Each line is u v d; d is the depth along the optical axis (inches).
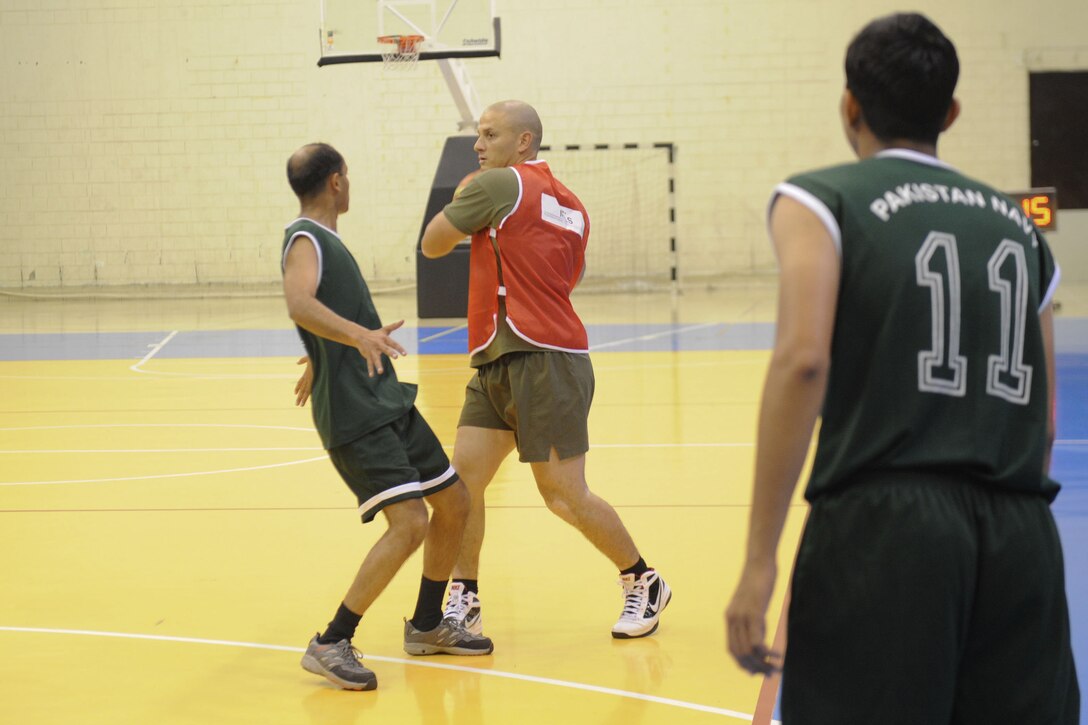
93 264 876.6
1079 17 828.6
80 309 804.6
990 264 79.0
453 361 483.8
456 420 343.6
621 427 335.0
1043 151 837.8
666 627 168.6
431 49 649.6
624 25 852.0
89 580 194.4
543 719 134.6
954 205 79.5
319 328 141.3
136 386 433.7
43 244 875.4
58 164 869.8
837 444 78.7
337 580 193.3
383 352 140.2
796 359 73.3
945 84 81.2
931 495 76.5
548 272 159.3
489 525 227.9
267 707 140.3
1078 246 840.9
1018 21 832.9
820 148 848.9
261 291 875.4
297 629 169.5
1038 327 81.5
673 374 442.3
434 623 157.9
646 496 249.3
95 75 863.7
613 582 190.5
